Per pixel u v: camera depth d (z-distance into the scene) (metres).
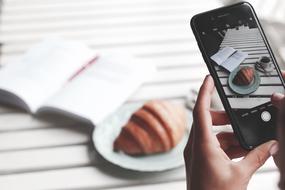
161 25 1.05
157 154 0.68
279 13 1.29
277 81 0.53
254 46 0.54
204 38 0.54
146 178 0.64
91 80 0.81
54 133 0.73
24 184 0.64
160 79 0.85
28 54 0.89
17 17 1.10
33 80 0.81
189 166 0.50
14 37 1.01
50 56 0.87
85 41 0.99
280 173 0.32
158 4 1.15
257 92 0.52
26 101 0.77
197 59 0.92
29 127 0.74
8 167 0.67
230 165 0.46
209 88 0.52
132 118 0.69
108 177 0.65
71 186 0.64
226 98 0.52
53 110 0.76
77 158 0.68
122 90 0.80
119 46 0.97
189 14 1.09
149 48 0.96
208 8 1.12
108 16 1.10
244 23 0.56
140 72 0.85
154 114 0.68
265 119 0.52
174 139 0.68
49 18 1.09
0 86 0.79
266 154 0.47
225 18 0.56
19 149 0.70
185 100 0.80
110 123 0.73
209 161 0.46
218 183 0.45
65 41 0.93
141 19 1.08
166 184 0.64
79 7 1.15
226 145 0.55
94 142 0.69
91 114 0.74
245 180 0.46
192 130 0.51
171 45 0.97
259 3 1.33
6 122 0.75
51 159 0.68
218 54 0.54
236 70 0.53
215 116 0.56
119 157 0.67
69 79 0.84
